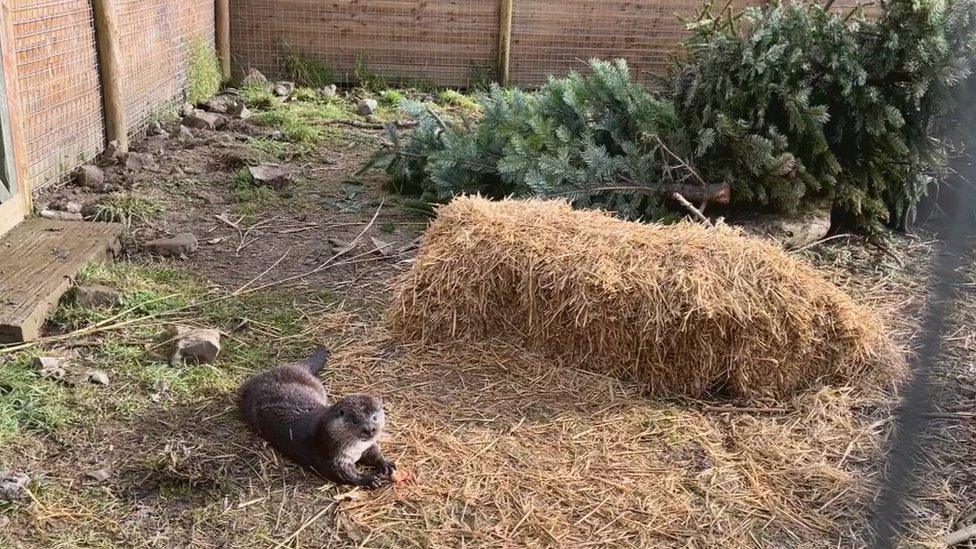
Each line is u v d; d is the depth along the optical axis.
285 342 2.36
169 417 1.96
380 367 2.23
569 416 2.03
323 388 2.05
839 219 3.42
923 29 3.13
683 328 2.09
